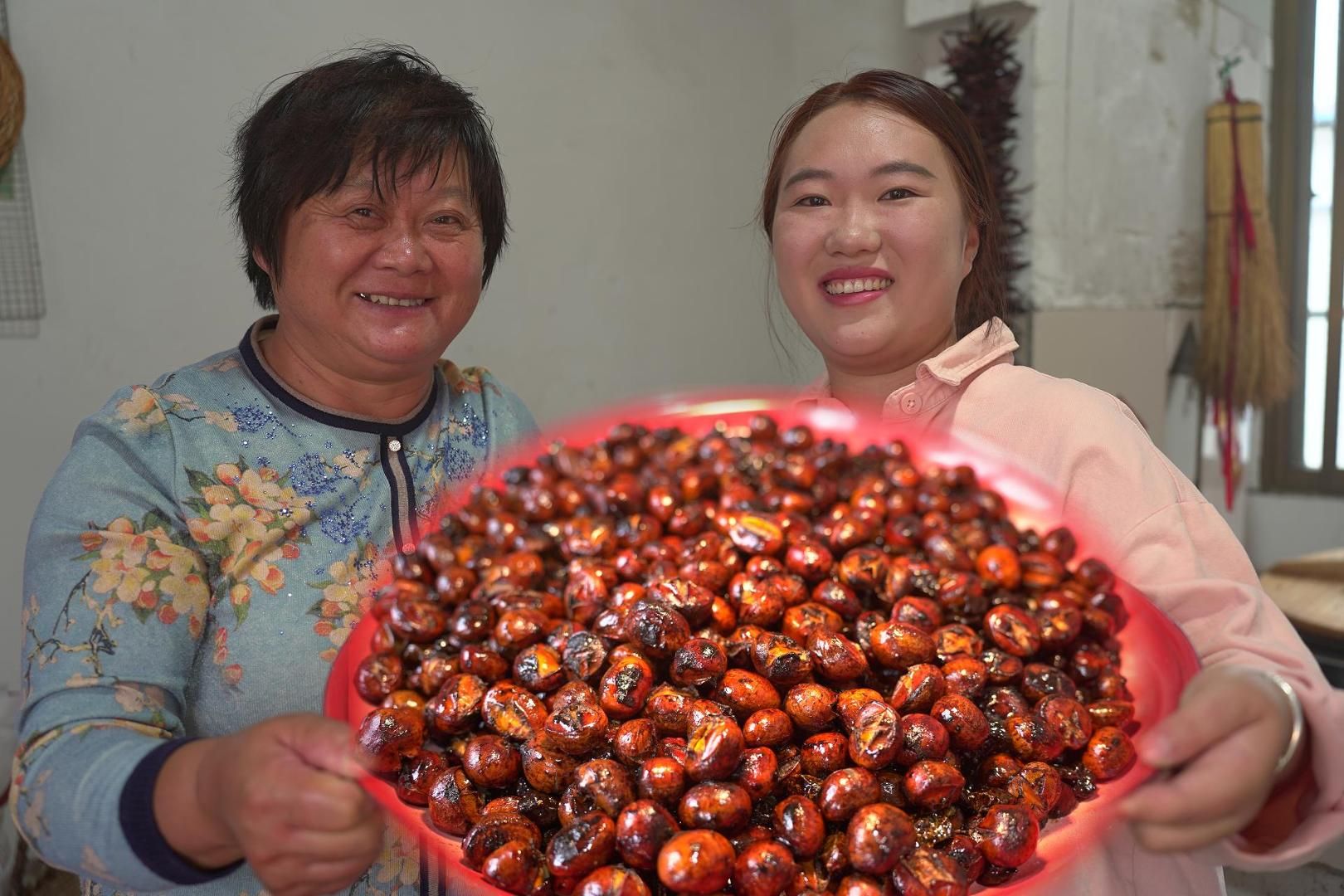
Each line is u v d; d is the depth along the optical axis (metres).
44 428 1.79
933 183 0.80
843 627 0.80
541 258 2.28
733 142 2.62
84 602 0.64
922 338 0.85
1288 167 2.68
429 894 0.72
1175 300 2.65
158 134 1.81
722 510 0.98
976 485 0.96
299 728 0.50
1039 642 0.75
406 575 0.82
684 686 0.71
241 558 0.73
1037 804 0.61
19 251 1.74
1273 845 0.58
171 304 1.86
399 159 0.72
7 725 1.48
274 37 1.90
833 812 0.62
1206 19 2.69
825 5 2.71
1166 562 0.70
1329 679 1.25
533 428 1.04
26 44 1.71
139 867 0.52
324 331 0.77
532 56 2.22
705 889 0.56
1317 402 2.71
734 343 2.69
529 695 0.69
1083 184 2.40
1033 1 2.27
